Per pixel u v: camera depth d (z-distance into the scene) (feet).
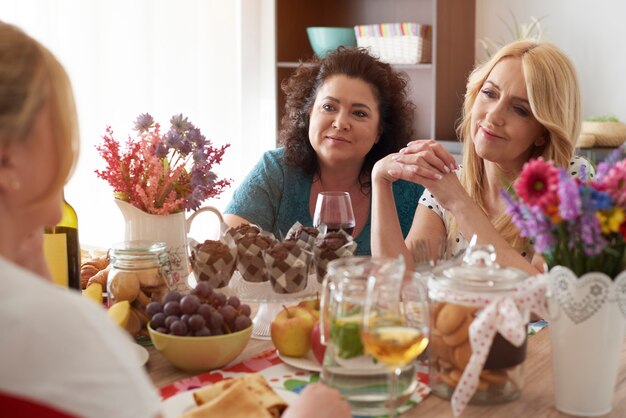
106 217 12.33
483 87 6.50
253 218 7.86
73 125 2.88
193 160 5.65
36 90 2.73
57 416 2.42
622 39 11.51
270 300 4.85
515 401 3.97
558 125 6.23
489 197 6.88
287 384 4.22
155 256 4.91
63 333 2.48
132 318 4.84
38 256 3.60
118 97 12.39
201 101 13.73
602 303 3.69
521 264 5.77
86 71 11.96
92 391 2.47
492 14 12.44
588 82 11.85
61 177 2.89
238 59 14.35
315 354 4.39
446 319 3.89
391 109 7.78
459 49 12.19
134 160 5.57
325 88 7.52
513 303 3.76
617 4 11.48
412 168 6.36
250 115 14.69
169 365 4.55
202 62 13.67
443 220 7.12
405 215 7.82
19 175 2.78
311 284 5.39
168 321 4.40
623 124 10.60
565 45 11.96
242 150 14.57
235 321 4.44
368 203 7.91
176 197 5.65
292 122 7.89
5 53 2.71
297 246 5.00
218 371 4.42
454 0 11.93
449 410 3.86
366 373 3.79
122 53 12.39
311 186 7.93
